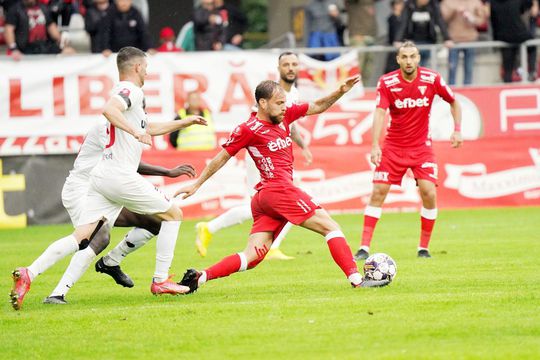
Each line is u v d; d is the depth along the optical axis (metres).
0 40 58.66
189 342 19.73
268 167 25.05
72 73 51.91
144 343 19.80
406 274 28.75
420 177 33.69
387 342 19.16
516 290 25.05
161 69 52.44
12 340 20.50
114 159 24.66
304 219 25.16
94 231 24.91
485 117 53.75
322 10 57.12
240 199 51.09
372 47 54.72
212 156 51.06
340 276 29.16
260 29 90.75
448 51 55.19
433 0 54.62
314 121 52.38
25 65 51.53
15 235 45.44
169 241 25.25
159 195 25.03
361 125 52.88
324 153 52.09
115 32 53.06
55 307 24.47
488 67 55.81
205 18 56.41
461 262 31.62
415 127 33.75
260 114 24.91
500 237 39.50
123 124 23.50
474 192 53.16
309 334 20.08
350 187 52.28
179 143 51.62
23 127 51.53
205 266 33.31
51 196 49.81
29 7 54.06
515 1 54.47
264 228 25.31
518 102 53.81
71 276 25.16
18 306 23.80
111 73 52.19
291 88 32.94
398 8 55.09
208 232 33.56
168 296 25.58
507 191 53.28
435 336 19.58
